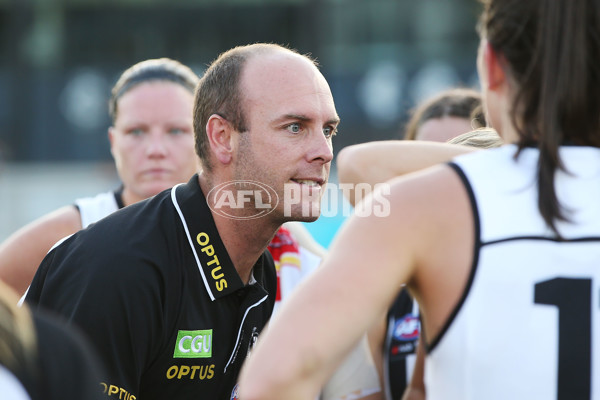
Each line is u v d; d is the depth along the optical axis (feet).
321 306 12.26
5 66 142.41
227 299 20.34
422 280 13.06
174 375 19.86
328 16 136.46
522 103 13.43
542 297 12.30
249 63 19.56
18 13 141.69
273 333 12.24
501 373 12.24
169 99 31.55
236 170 19.74
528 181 12.94
